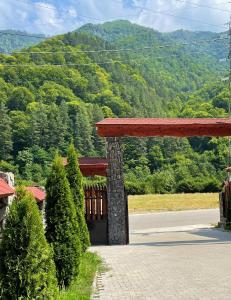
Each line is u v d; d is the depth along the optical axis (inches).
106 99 3388.3
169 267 492.4
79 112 2950.3
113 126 762.2
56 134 2647.6
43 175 2310.5
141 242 796.0
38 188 783.7
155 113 3602.4
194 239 802.2
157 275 450.0
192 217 1403.8
